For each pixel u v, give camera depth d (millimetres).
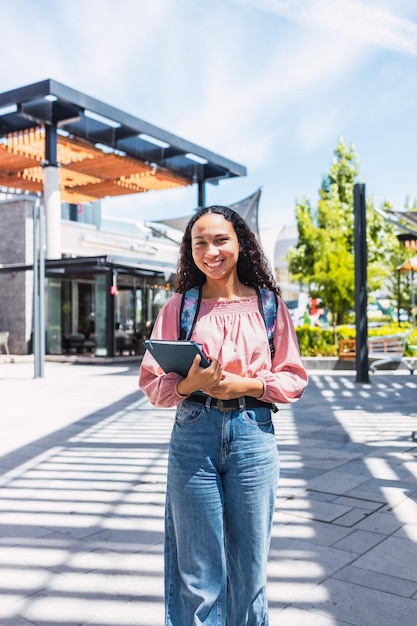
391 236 25797
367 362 11703
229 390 1873
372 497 4348
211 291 2109
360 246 11602
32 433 6836
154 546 3516
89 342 19359
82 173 20938
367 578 3041
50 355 18859
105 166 19969
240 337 1996
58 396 10141
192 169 22094
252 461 1940
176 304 2111
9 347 19781
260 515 1964
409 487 4586
